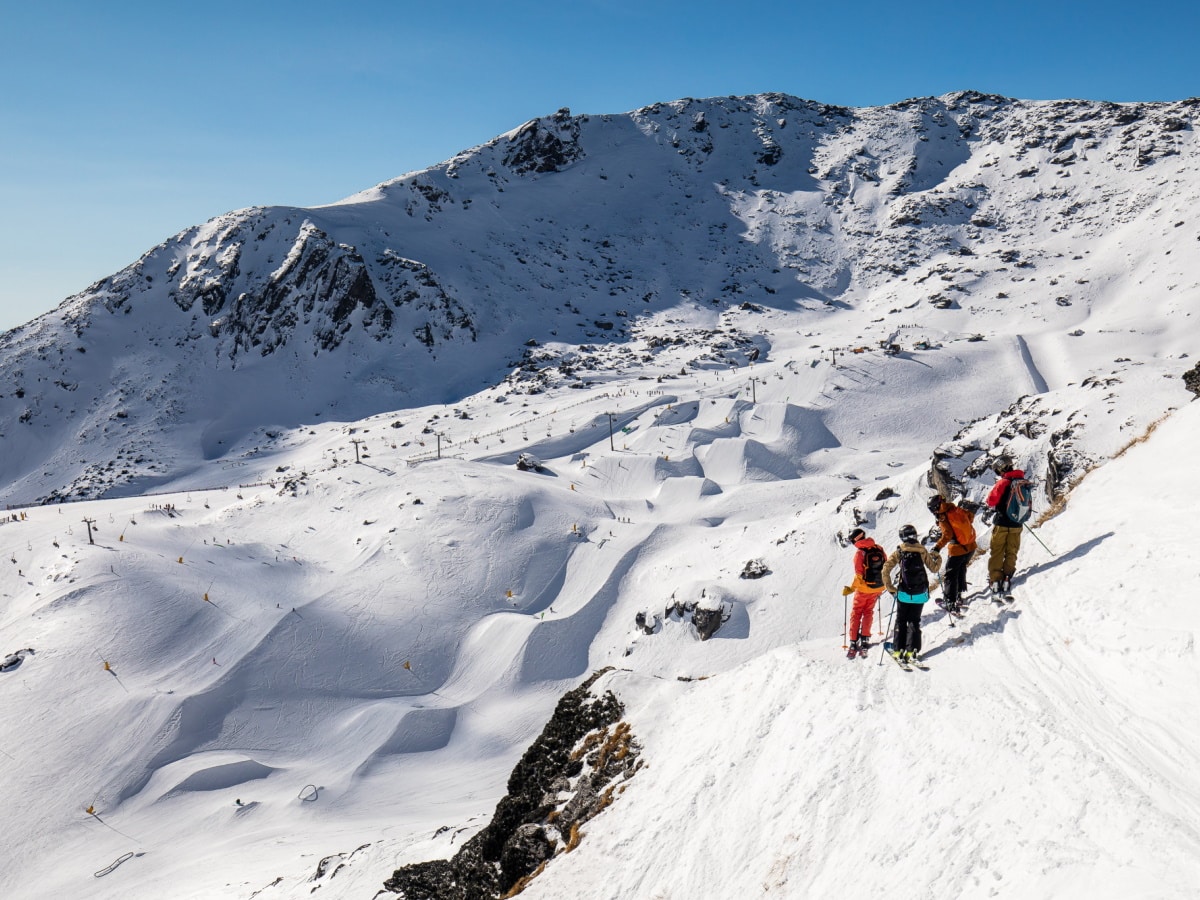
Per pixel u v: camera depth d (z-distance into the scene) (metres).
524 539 76.50
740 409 109.88
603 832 12.91
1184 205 163.62
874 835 9.20
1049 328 137.88
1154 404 37.66
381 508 83.06
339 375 159.12
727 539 70.94
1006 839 7.95
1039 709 9.45
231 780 51.88
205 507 94.75
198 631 63.41
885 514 58.34
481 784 50.72
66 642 60.75
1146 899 6.39
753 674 14.08
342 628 64.88
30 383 156.25
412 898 17.05
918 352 126.50
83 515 90.06
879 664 12.14
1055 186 199.62
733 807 11.29
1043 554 13.64
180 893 37.16
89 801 49.69
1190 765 7.73
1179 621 9.59
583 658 63.97
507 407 129.00
